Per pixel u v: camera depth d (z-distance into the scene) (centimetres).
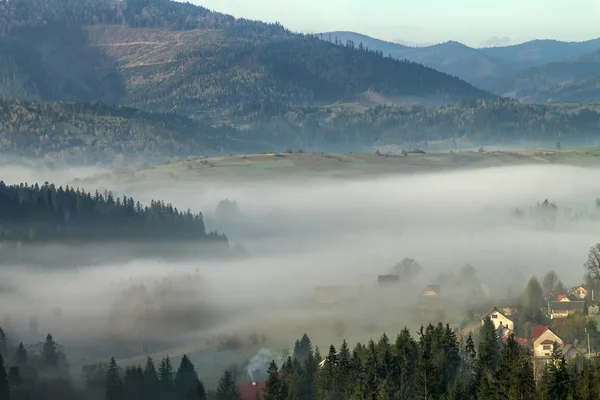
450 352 17350
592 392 14325
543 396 14638
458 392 15688
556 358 15575
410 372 17012
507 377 15338
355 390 16312
